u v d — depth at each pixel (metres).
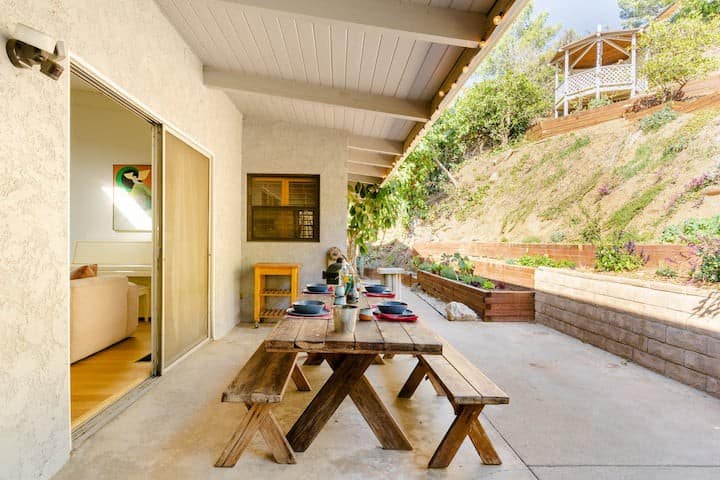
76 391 3.07
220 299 4.93
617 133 10.82
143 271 5.92
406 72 3.74
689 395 3.13
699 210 7.01
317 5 2.69
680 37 9.42
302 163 5.82
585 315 4.78
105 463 2.10
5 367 1.71
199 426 2.53
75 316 3.80
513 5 2.34
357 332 2.15
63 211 2.08
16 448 1.76
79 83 5.70
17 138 1.78
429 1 2.68
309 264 5.83
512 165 14.12
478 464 2.13
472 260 9.88
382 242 15.07
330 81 4.17
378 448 2.29
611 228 8.59
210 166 4.61
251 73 4.24
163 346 3.47
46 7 1.96
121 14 2.66
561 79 16.47
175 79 3.54
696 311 3.31
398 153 6.27
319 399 2.27
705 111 8.63
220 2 2.67
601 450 2.29
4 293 1.71
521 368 3.79
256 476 1.99
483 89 16.41
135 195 6.42
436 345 1.94
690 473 2.06
